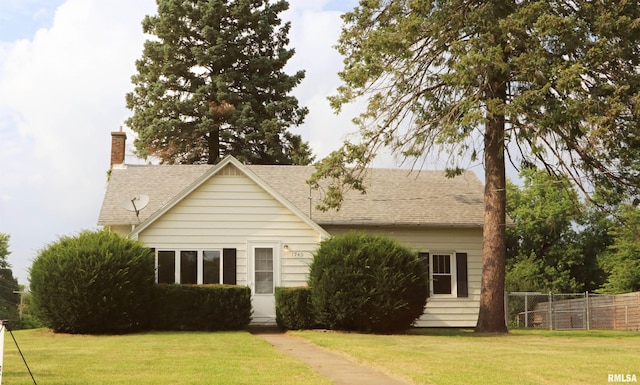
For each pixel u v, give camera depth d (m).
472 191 34.47
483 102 24.67
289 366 15.02
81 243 23.72
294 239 28.02
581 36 24.03
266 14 55.44
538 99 23.19
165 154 51.47
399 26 25.59
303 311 25.16
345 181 27.83
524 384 12.88
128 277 23.50
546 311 39.62
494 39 24.39
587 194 26.67
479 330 26.95
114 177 33.44
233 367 14.66
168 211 27.56
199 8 53.62
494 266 27.02
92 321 23.16
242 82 53.59
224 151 52.72
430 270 31.17
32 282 23.59
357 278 24.20
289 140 53.50
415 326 30.58
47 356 16.38
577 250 58.28
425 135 26.48
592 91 24.27
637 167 26.86
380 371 14.97
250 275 27.61
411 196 33.31
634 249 50.50
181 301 24.80
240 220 27.83
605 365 15.67
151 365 14.84
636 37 24.12
